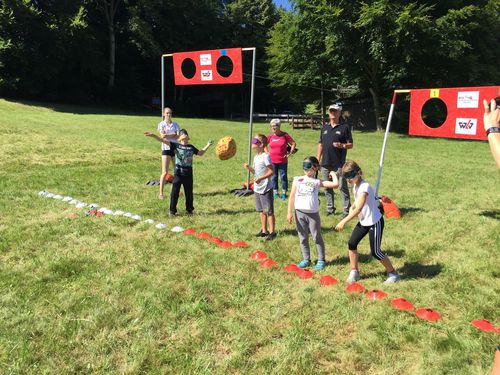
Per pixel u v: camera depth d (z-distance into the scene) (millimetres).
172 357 3305
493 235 6410
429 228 6812
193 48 49375
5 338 3504
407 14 22781
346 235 6395
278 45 33688
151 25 45906
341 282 4742
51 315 3896
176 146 7219
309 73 30500
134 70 47969
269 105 57531
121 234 6230
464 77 27516
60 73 41125
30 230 6266
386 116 32250
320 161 7551
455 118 6887
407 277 4875
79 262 5133
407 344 3543
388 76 26422
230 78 8820
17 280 4590
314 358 3336
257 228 6727
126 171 11516
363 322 3832
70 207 7664
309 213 5062
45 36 36781
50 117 24031
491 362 3275
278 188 10094
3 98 34594
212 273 4902
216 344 3523
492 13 26859
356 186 4625
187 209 7484
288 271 4996
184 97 53812
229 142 7785
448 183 10820
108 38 44688
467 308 4133
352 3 25797
